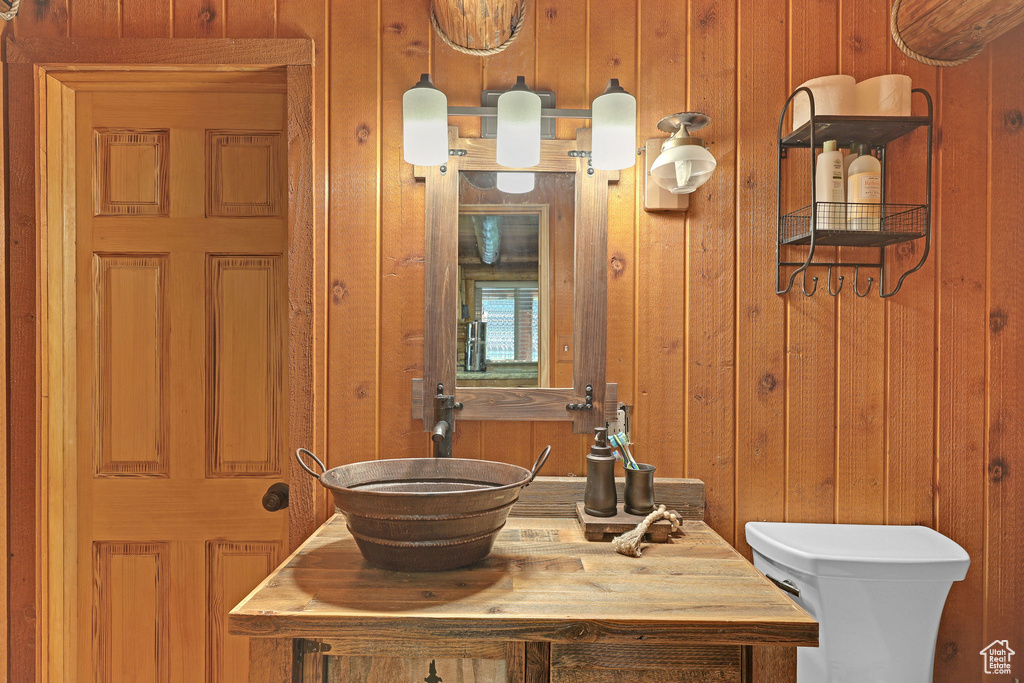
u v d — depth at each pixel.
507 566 1.06
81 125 1.48
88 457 1.48
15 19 1.39
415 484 1.25
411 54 1.43
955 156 1.43
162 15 1.41
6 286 1.37
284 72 1.42
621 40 1.43
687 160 1.26
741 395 1.42
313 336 1.40
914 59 1.38
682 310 1.43
